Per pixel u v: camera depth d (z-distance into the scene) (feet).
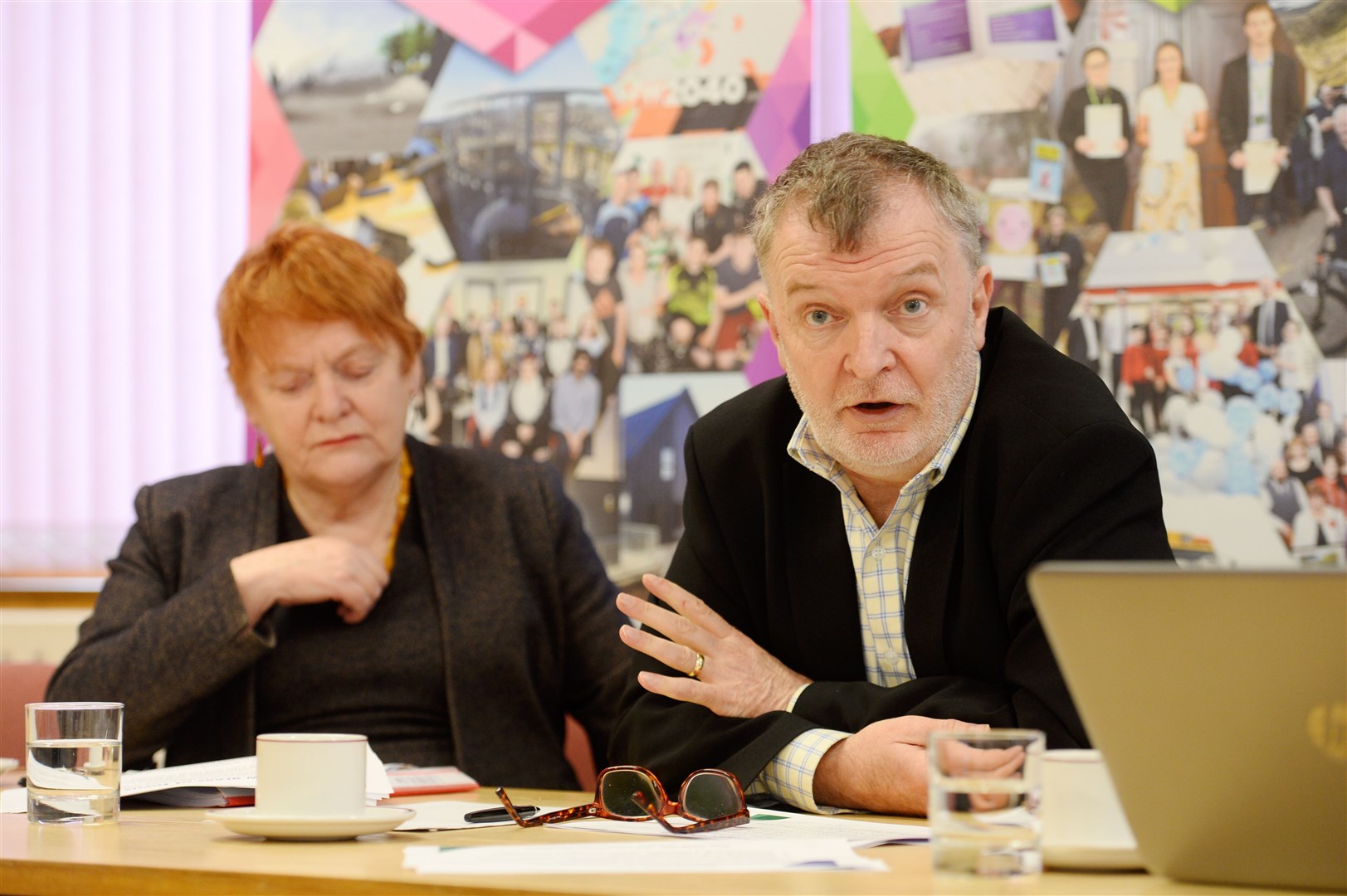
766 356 11.53
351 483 8.13
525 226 12.19
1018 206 10.89
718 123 11.76
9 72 13.42
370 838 4.44
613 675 8.33
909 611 6.17
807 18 11.61
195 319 13.04
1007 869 3.44
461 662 8.04
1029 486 5.84
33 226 13.43
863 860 3.65
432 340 12.32
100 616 8.03
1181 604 3.09
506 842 4.27
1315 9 10.35
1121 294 10.65
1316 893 3.26
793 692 6.04
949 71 11.11
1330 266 10.23
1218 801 3.23
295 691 7.93
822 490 6.48
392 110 12.53
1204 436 10.43
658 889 3.24
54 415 13.29
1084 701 3.29
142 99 13.24
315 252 8.06
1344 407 10.14
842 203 5.54
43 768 4.90
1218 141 10.52
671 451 11.70
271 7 12.83
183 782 5.46
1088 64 10.81
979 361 6.35
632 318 11.88
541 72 12.20
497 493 8.63
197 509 8.45
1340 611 2.93
